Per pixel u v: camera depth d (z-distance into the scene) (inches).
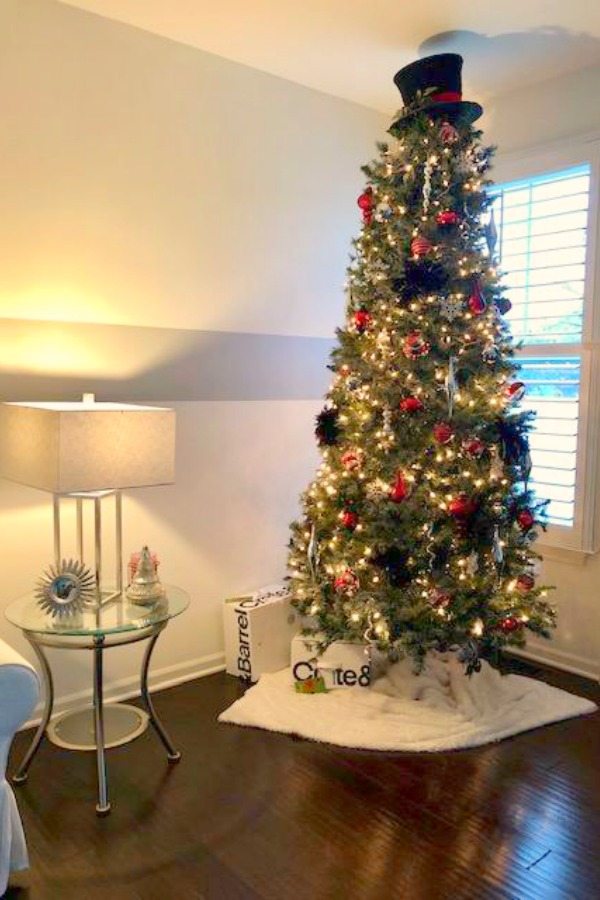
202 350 121.5
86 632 86.0
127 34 107.7
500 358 110.7
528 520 107.6
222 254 122.3
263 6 102.4
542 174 127.9
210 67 117.5
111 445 87.4
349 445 114.3
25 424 88.6
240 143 122.6
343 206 139.1
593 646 127.1
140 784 92.7
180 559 122.8
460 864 78.3
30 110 99.4
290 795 90.7
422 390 107.4
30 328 102.2
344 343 116.6
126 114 108.8
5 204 98.5
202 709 113.4
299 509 139.4
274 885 74.8
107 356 110.6
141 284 113.0
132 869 77.0
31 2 98.3
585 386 124.3
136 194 111.0
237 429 128.9
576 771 96.7
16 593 105.0
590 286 122.4
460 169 107.3
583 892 74.2
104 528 113.0
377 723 106.3
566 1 100.5
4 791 72.6
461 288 106.8
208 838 82.2
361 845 81.3
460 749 101.4
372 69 123.6
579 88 123.4
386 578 109.2
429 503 107.1
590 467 124.9
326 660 116.3
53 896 73.2
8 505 103.3
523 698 115.0
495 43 113.5
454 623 107.4
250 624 121.2
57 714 109.4
